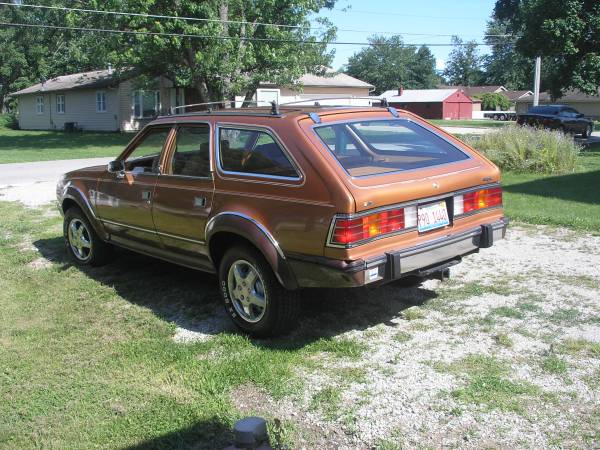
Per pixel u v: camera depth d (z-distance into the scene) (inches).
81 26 1070.4
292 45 1042.7
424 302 207.5
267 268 174.2
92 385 158.7
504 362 159.9
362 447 126.8
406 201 166.1
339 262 155.7
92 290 235.8
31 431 138.3
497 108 3157.0
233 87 997.8
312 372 160.7
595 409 135.8
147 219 217.5
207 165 193.3
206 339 186.7
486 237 188.9
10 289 241.1
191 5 951.6
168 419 140.3
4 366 171.2
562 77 1003.9
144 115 1487.5
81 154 911.0
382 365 162.2
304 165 164.6
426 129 208.2
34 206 428.1
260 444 109.7
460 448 124.3
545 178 517.7
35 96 1776.6
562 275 231.1
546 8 948.6
